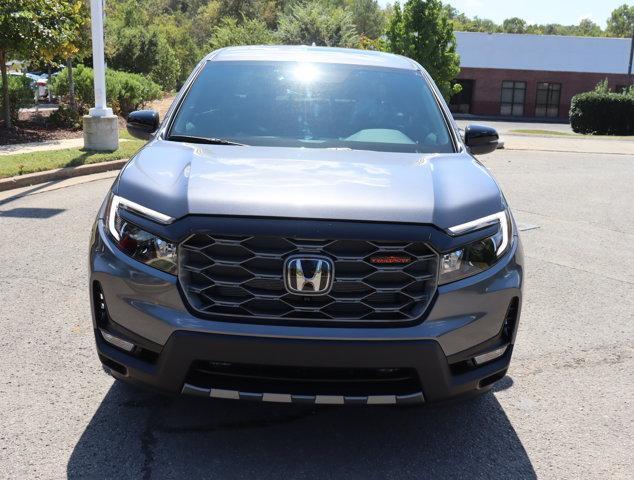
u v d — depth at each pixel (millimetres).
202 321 2803
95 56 12125
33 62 15852
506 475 3035
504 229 3174
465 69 51188
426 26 27672
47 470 2938
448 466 3088
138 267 2924
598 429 3492
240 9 78938
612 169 13875
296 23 40344
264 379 2844
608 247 7328
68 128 15805
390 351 2787
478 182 3373
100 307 3135
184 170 3252
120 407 3508
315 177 3182
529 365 4270
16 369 3893
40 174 9781
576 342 4660
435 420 3516
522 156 16188
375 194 3037
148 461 3029
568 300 5539
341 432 3344
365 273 2832
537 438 3377
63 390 3668
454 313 2898
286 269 2789
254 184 3072
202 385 2859
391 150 3779
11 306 4836
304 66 4461
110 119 12242
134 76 22094
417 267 2881
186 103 4129
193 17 97812
